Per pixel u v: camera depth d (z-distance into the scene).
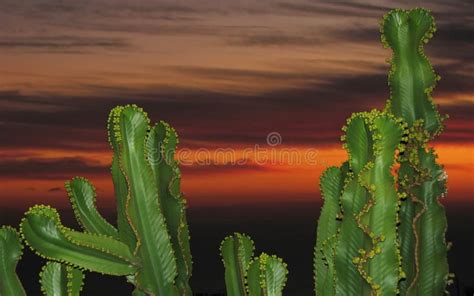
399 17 3.45
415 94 3.42
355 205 2.87
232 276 3.26
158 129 3.23
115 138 3.14
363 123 2.86
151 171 3.13
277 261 3.07
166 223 3.22
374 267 2.84
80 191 3.25
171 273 3.14
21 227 3.03
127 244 3.14
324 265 3.25
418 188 3.40
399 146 2.87
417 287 3.36
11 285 3.12
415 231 3.36
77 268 3.12
